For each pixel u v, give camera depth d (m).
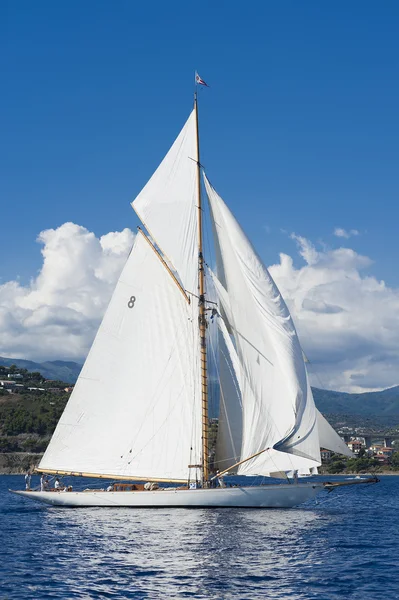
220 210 58.00
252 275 56.69
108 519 54.28
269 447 55.19
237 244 57.19
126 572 35.00
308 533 47.44
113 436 60.88
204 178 59.25
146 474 59.66
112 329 62.00
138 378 60.94
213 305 58.47
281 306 56.38
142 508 58.78
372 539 46.94
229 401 57.03
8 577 34.12
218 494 56.66
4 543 44.31
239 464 56.06
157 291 61.25
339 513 65.38
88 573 34.91
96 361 61.91
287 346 55.31
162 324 60.75
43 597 30.06
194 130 61.81
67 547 42.47
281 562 37.34
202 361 58.16
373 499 94.00
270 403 55.41
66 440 62.09
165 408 59.75
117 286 62.56
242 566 36.22
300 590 31.33
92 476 61.03
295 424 54.69
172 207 61.75
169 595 30.42
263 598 29.88
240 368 56.28
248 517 53.41
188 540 43.69
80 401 61.88
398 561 38.59
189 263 60.44
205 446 57.72
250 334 56.28
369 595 30.50
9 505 75.31
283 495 57.22
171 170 62.34
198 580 33.12
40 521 54.88
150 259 61.84
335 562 37.81
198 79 62.69
